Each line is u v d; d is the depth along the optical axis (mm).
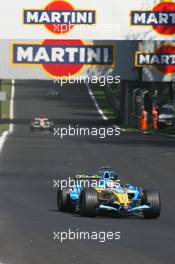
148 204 68250
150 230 61031
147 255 49500
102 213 71938
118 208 69562
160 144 170500
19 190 92250
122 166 122250
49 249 51562
